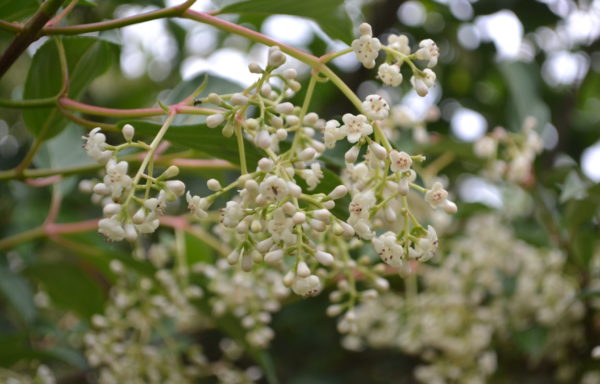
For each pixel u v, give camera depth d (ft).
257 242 1.07
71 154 1.50
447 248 1.83
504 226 1.87
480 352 1.79
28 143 2.29
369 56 1.07
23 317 1.67
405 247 1.07
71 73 1.27
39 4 1.19
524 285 1.73
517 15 2.13
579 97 2.44
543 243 1.76
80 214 2.19
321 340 2.16
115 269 1.46
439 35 2.40
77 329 1.76
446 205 1.07
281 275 1.40
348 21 1.24
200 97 1.31
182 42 2.52
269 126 1.10
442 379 1.71
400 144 1.69
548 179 1.83
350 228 1.07
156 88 2.70
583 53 2.29
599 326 1.71
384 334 1.72
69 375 2.03
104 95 2.68
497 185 1.99
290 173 1.06
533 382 1.95
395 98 2.25
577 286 1.71
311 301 1.94
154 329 1.62
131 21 1.12
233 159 1.17
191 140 1.15
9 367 1.48
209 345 2.15
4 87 2.40
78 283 1.57
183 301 1.46
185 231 1.49
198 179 2.05
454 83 2.44
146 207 1.05
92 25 1.12
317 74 1.09
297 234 1.07
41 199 2.14
